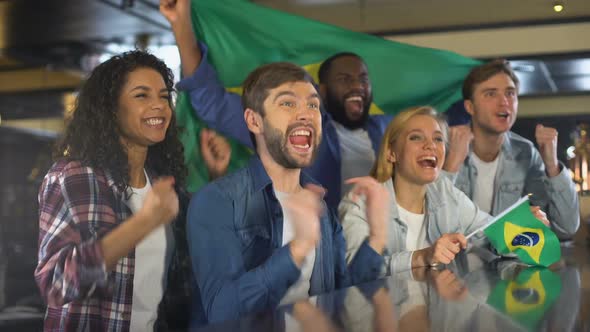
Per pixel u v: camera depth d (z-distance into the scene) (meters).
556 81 6.55
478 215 2.54
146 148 1.88
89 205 1.62
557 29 4.79
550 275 1.65
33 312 5.09
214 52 3.11
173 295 1.82
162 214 1.49
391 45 3.50
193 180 2.88
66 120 1.81
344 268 1.91
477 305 1.11
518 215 2.14
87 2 4.60
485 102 2.97
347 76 3.08
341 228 1.94
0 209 8.08
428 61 3.55
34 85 7.97
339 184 2.98
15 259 6.68
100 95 1.79
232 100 2.84
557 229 3.02
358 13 4.94
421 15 4.95
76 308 1.61
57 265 1.50
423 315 1.01
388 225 2.25
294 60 3.31
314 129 1.78
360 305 1.12
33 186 8.19
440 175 2.54
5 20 5.11
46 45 5.83
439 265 2.00
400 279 1.53
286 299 1.63
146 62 1.89
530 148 3.08
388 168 2.39
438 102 3.62
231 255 1.62
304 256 1.55
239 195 1.70
